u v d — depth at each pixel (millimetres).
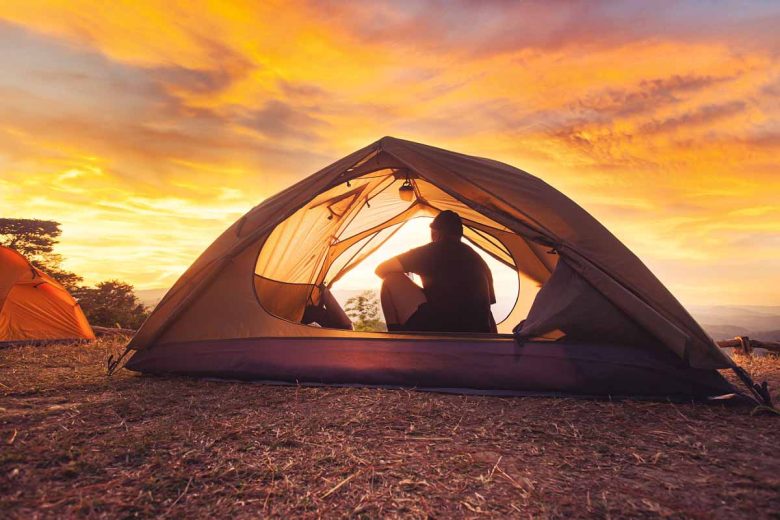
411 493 1712
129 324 18141
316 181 3783
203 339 3629
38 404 2809
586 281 3178
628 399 2920
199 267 3828
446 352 3236
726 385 2947
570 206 3545
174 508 1595
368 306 6301
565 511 1582
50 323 6375
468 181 3588
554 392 3020
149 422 2473
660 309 3160
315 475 1853
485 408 2752
